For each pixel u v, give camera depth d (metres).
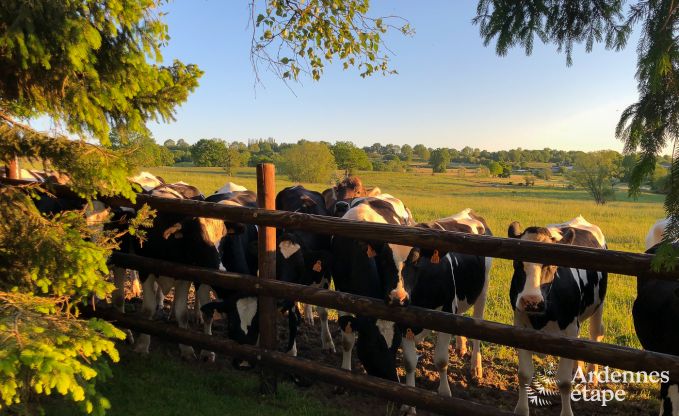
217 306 4.99
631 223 22.23
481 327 3.44
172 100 3.74
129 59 3.11
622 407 4.89
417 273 4.48
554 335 3.22
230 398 4.22
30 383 2.31
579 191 60.28
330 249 6.48
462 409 3.54
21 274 3.24
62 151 3.27
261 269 4.30
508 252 3.26
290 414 4.07
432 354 6.07
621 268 2.93
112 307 5.12
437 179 82.38
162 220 5.48
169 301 7.84
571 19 3.26
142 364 4.75
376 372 4.55
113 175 3.28
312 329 6.95
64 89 3.11
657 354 2.95
